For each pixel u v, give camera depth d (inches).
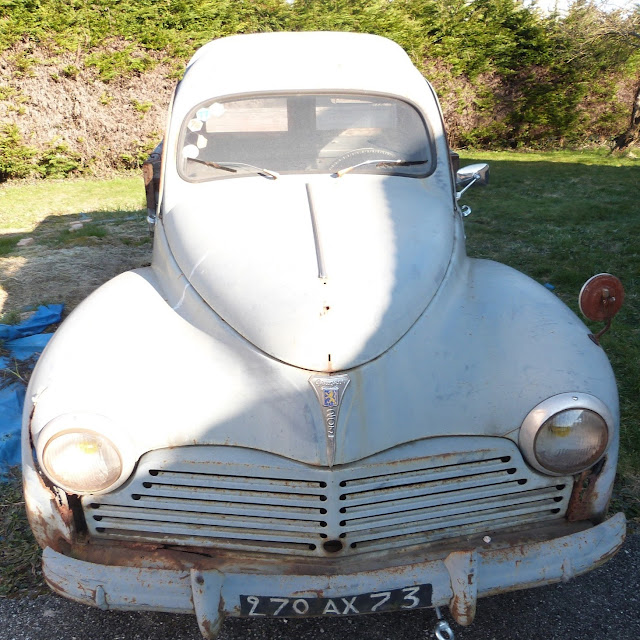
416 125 134.6
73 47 432.5
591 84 585.3
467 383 89.1
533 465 85.4
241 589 80.0
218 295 97.7
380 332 89.5
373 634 97.4
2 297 222.8
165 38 451.2
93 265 258.2
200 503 84.7
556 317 99.7
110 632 97.8
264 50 147.7
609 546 85.8
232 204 116.1
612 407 86.3
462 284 109.2
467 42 554.3
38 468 84.8
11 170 447.8
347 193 117.8
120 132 465.4
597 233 293.4
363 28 527.2
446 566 80.6
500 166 482.6
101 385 86.1
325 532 83.6
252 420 84.4
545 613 100.7
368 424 83.7
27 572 108.4
